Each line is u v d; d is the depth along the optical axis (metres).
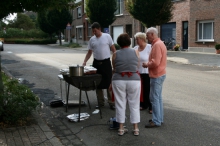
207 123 6.11
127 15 31.70
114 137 5.48
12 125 5.80
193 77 11.95
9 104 5.76
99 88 7.13
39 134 5.38
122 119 5.50
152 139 5.31
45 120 6.52
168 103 7.77
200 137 5.35
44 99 8.51
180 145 5.01
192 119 6.39
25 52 27.70
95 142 5.27
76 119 6.42
